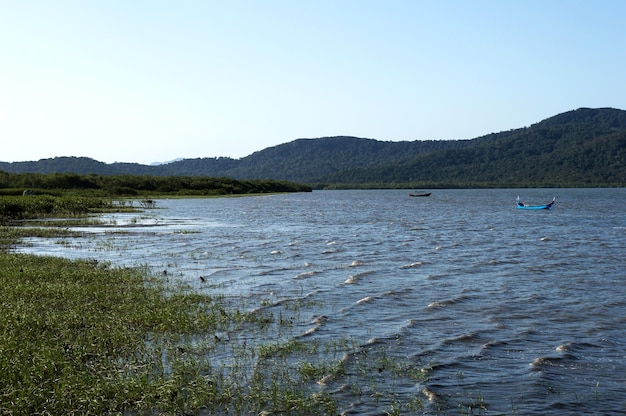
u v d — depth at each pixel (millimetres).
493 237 43281
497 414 11172
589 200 133000
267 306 19094
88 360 13203
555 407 11461
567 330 16547
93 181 132500
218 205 98875
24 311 15961
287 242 38750
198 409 11062
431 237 43156
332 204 110250
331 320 17500
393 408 11328
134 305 17875
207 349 14500
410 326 16922
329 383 12531
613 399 11836
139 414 10781
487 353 14562
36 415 10422
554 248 35844
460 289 22141
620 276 25141
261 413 11008
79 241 37688
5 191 89375
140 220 58906
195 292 20844
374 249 34969
